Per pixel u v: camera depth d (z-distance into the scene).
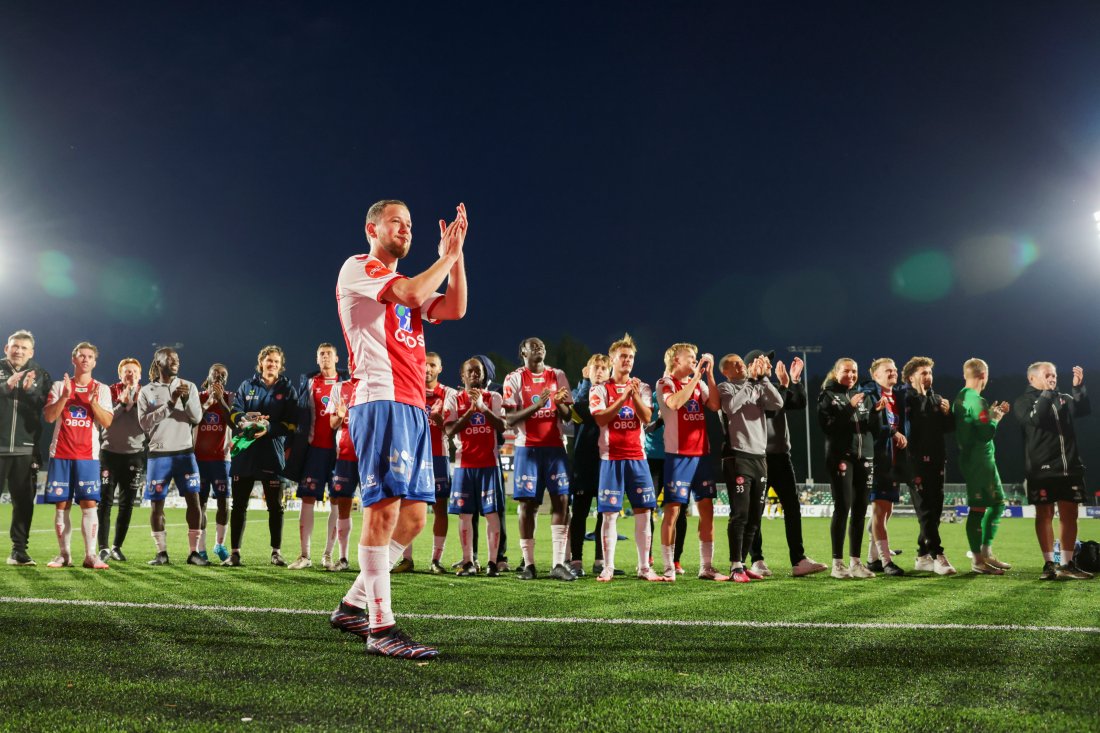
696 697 2.36
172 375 7.57
